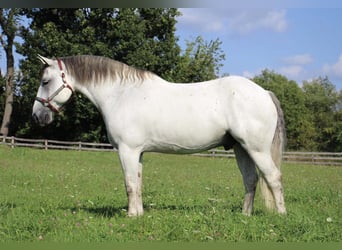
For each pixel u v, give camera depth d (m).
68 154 23.38
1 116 34.69
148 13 30.62
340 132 54.75
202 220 5.30
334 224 5.23
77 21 29.19
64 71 6.03
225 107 5.38
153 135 5.55
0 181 10.95
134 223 5.20
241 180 12.91
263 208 5.96
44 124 6.11
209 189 9.42
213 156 26.50
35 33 28.23
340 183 13.15
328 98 63.78
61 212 6.23
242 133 5.31
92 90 5.95
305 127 55.72
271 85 58.09
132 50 28.86
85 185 10.49
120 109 5.65
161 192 9.38
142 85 5.72
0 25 30.77
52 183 10.76
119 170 15.82
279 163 5.52
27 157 20.38
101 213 6.25
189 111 5.44
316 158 24.80
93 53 27.95
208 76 38.84
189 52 37.62
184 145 5.55
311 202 7.54
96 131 30.41
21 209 6.45
